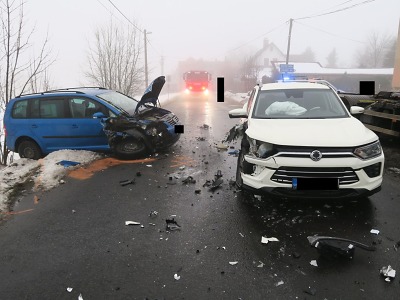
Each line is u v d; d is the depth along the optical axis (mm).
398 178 5801
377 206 4613
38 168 6664
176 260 3506
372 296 2893
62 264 3492
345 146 4055
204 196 5188
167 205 4906
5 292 3080
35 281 3227
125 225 4320
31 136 7719
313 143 4105
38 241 3975
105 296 2992
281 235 3938
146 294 3002
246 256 3539
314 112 5484
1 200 5102
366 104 9094
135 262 3492
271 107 5695
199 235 4004
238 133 6414
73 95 7559
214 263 3434
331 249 3436
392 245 3652
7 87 9039
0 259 3615
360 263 3357
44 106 7672
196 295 2971
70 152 7410
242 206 4754
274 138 4320
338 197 4102
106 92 8320
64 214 4703
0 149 9062
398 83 16312
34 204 5086
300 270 3277
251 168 4543
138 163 7121
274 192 4234
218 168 6613
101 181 6039
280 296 2930
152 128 7316
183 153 7910
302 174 4117
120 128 7258
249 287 3057
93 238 4012
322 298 2891
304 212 4477
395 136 7547
